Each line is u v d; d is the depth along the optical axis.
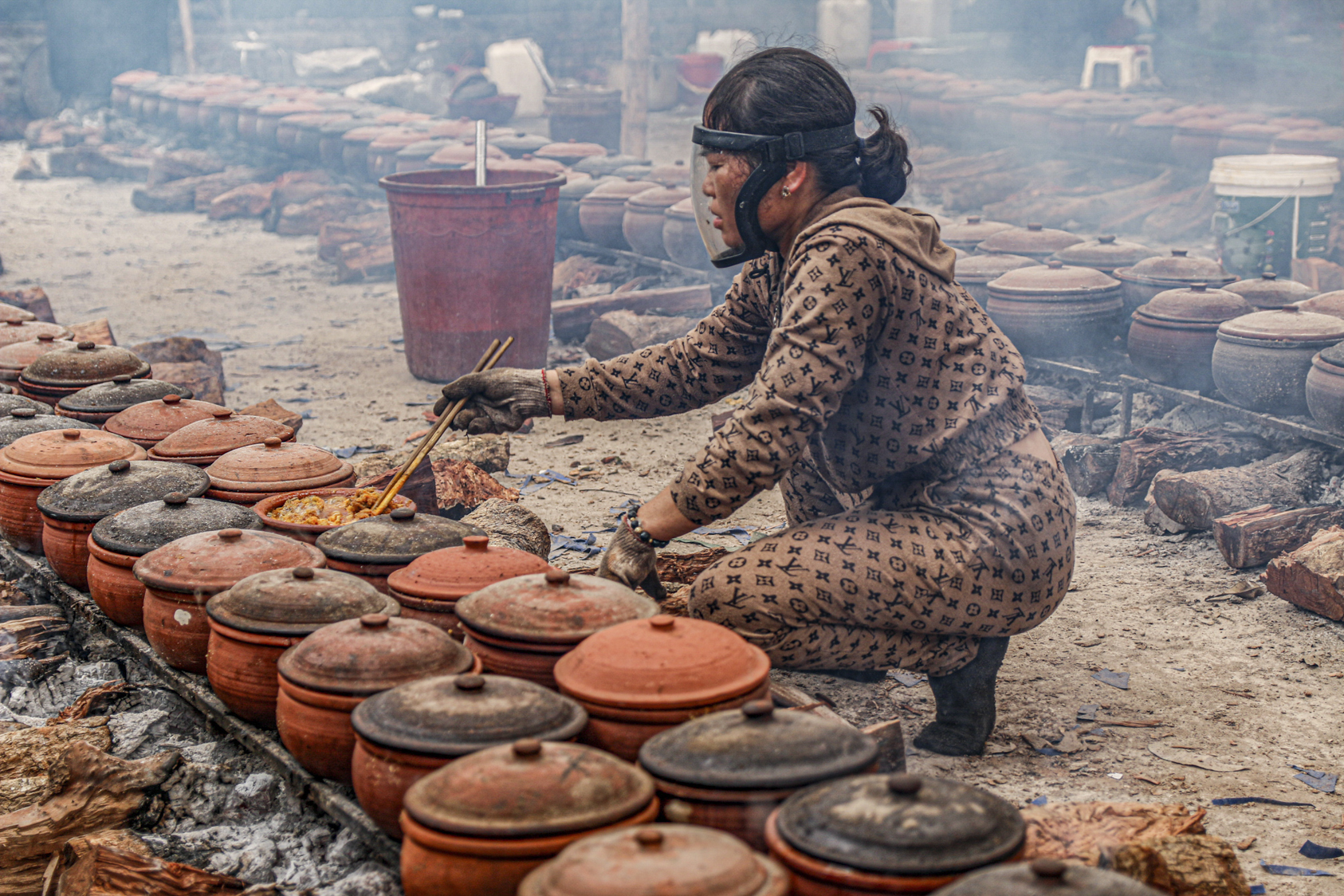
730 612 2.58
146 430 3.54
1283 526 4.11
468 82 16.78
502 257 6.45
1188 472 4.73
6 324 5.07
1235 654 3.56
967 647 2.78
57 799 2.52
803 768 1.77
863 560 2.55
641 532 2.54
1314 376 4.32
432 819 1.70
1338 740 3.06
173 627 2.62
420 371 6.83
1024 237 6.10
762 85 2.57
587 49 22.27
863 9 21.50
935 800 1.66
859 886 1.56
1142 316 5.05
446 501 4.29
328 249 11.05
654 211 7.96
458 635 2.44
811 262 2.47
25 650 3.24
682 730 1.87
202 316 8.84
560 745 1.82
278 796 2.54
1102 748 3.01
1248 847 2.58
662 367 3.06
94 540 2.86
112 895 2.18
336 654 2.17
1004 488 2.60
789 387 2.43
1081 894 1.46
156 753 2.71
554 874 1.53
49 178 17.05
